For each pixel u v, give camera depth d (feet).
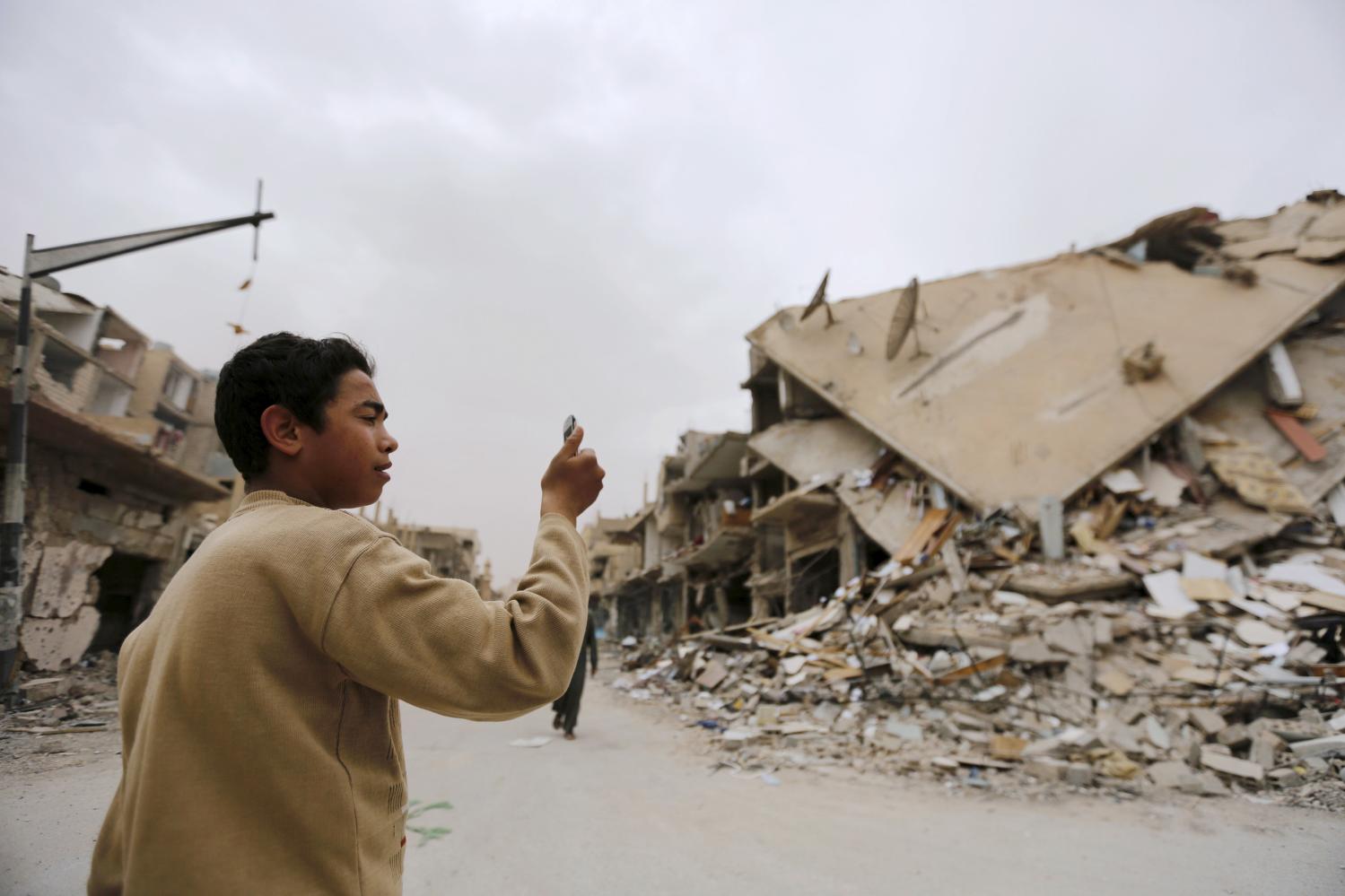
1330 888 10.19
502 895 9.20
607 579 161.58
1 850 8.73
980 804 15.67
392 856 3.14
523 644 3.02
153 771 2.59
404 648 2.81
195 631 2.70
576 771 17.43
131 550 39.78
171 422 87.71
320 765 2.80
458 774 16.55
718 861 10.80
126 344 78.64
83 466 34.99
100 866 3.05
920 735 22.18
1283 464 44.83
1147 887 10.17
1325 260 51.06
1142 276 55.01
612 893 9.39
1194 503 43.62
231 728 2.64
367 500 3.66
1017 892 9.78
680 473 99.76
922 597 35.86
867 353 59.00
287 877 2.67
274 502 3.30
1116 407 48.21
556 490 3.83
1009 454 47.93
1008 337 54.80
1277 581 34.04
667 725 26.73
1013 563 38.70
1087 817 14.61
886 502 51.78
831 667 29.71
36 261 21.90
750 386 74.02
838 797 15.75
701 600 94.84
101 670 34.55
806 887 9.78
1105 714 22.89
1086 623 27.96
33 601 31.12
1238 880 10.55
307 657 2.87
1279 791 16.93
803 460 61.62
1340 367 49.19
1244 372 50.96
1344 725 20.04
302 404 3.40
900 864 10.91
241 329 19.47
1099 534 41.50
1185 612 30.76
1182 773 17.98
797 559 64.23
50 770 13.65
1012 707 23.59
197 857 2.54
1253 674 24.29
